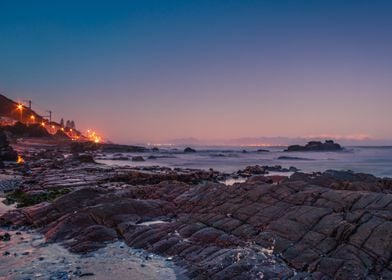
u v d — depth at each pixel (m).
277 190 18.94
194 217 18.73
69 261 14.77
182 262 14.12
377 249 12.26
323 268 12.05
